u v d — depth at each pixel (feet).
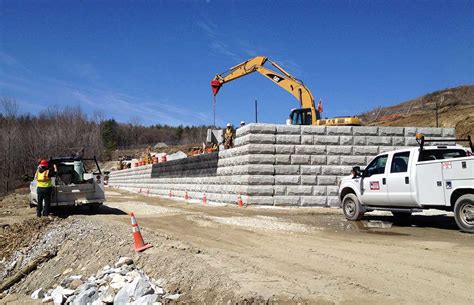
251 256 23.85
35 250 38.45
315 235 32.35
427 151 35.27
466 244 27.04
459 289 17.46
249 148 59.11
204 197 75.77
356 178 41.27
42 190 48.57
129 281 21.84
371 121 192.95
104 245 30.55
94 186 51.57
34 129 258.37
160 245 26.99
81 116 315.78
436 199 32.60
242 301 16.44
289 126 60.03
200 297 18.10
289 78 71.61
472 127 111.96
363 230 35.17
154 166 124.88
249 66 75.97
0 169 204.13
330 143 60.18
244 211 53.21
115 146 409.08
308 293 16.85
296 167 59.36
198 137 418.92
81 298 21.52
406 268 20.95
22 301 25.79
